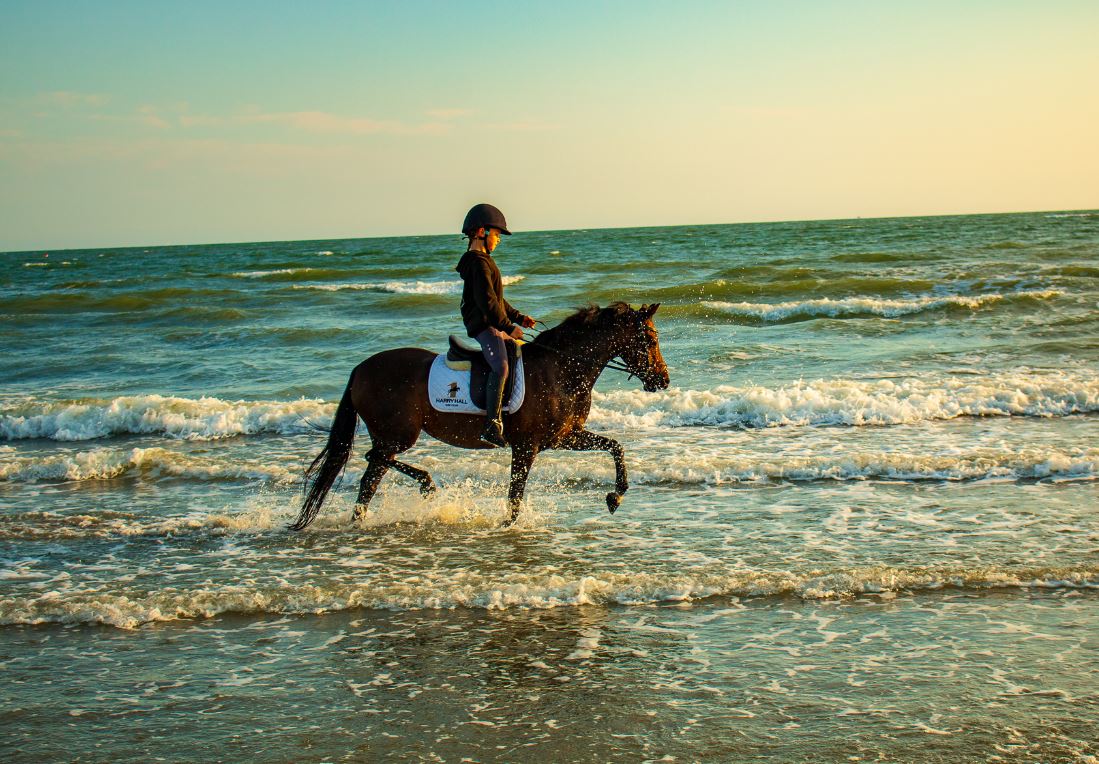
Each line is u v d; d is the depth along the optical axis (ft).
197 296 103.81
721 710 14.82
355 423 25.07
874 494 26.84
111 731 14.61
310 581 21.13
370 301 95.55
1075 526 23.08
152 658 17.38
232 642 18.08
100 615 19.30
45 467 32.19
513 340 23.57
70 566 22.62
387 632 18.38
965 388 39.24
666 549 22.63
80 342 69.10
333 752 13.88
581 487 28.99
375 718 14.90
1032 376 42.47
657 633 17.90
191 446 36.76
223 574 21.85
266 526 25.58
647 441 34.83
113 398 43.86
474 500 27.71
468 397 23.62
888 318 66.80
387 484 29.91
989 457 28.84
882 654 16.63
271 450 35.63
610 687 15.75
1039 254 115.44
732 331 63.72
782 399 38.06
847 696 15.12
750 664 16.42
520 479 24.66
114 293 109.81
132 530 25.39
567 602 19.52
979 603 18.75
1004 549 21.58
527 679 16.14
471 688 15.87
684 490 28.19
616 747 13.80
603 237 347.36
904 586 19.69
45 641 18.28
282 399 45.88
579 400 24.20
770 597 19.47
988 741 13.61
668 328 66.33
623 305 24.16
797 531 23.66
